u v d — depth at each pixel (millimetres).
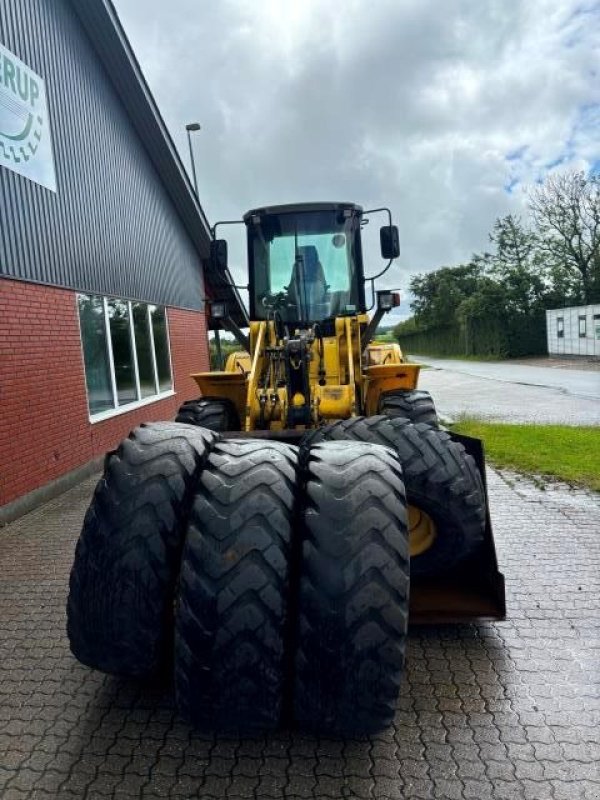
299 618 2189
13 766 2361
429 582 3428
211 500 2273
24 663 3152
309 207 5488
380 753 2361
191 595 2166
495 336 35625
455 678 2848
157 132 10859
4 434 6129
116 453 2568
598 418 10672
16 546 5168
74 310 7965
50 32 7848
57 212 7707
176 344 12695
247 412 4633
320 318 5543
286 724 2432
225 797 2156
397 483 2365
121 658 2443
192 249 14336
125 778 2270
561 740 2416
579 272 34688
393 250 5477
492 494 5902
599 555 4285
